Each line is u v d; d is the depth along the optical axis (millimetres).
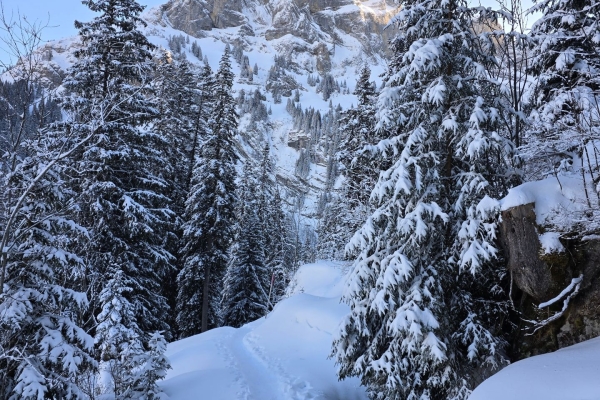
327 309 17391
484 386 6426
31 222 8078
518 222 7965
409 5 10797
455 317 8992
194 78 31875
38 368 7457
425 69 9156
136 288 17375
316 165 129000
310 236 66250
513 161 9070
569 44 11797
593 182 7551
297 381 12070
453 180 9891
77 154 14305
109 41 17016
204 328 24391
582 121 8398
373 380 9609
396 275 8727
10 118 6930
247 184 36562
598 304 7121
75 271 9328
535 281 7707
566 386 5441
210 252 25031
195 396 10328
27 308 7594
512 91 11844
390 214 9383
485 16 9805
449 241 9352
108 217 15961
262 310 32625
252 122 141375
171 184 24641
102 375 10305
